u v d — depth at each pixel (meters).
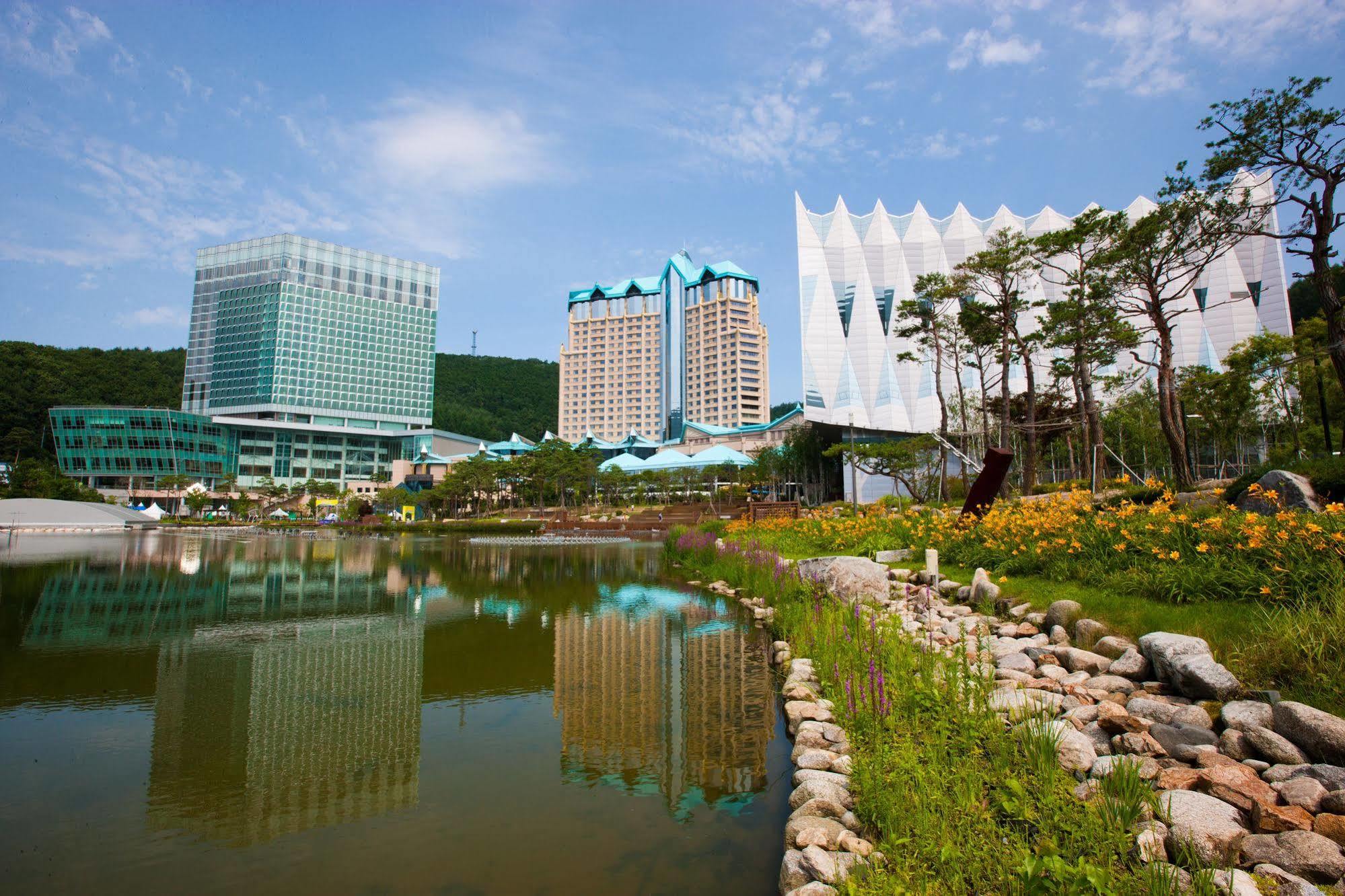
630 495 100.69
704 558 27.66
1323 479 15.28
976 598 13.26
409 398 153.00
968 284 39.88
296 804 7.07
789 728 9.13
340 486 143.75
